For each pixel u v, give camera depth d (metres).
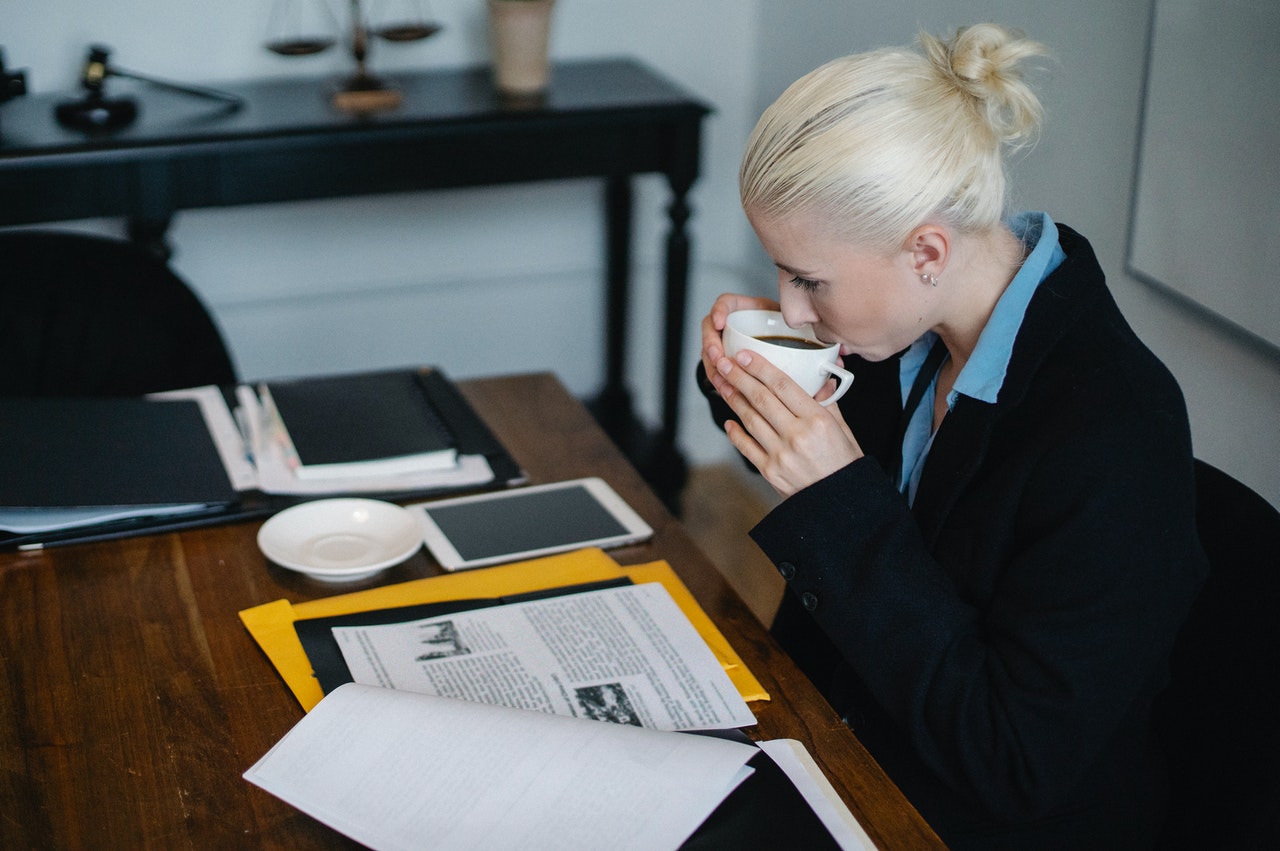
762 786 0.90
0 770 0.93
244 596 1.15
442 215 2.93
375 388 1.54
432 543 1.24
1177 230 1.58
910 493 1.20
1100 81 1.77
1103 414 0.98
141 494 1.27
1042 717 0.96
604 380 3.25
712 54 2.98
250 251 2.82
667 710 0.99
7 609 1.13
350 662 1.04
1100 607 0.95
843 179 0.96
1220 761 1.07
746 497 2.89
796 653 1.37
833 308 1.05
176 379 1.79
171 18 2.58
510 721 0.93
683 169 2.50
